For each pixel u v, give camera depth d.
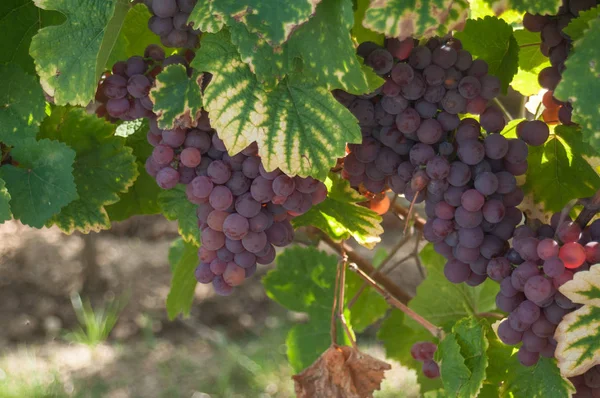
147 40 1.13
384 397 4.00
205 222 1.04
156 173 1.05
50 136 1.09
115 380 4.30
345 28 0.91
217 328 4.92
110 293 4.99
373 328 4.82
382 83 0.96
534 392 1.08
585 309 0.97
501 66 1.08
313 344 1.38
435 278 1.32
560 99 0.92
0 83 1.05
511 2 0.95
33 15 1.06
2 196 1.01
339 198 1.12
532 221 1.09
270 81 0.93
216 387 4.29
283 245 1.04
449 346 1.10
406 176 1.04
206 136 1.01
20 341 4.60
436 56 0.99
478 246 1.02
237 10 0.91
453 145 1.02
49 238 5.24
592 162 1.07
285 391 4.27
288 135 0.94
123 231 5.51
